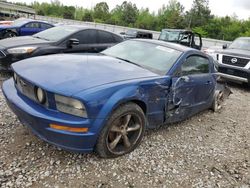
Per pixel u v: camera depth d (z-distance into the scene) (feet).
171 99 12.89
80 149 9.80
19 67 11.39
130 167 10.75
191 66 14.49
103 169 10.36
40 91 9.70
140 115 11.39
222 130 16.43
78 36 23.21
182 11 244.42
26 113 9.63
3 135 11.75
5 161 10.00
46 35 23.44
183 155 12.44
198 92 15.19
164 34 48.26
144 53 14.25
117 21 242.17
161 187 9.89
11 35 39.34
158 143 13.14
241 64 27.68
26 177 9.33
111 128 10.46
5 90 11.38
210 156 12.80
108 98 9.78
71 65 11.36
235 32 211.00
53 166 10.11
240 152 13.75
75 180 9.53
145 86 11.19
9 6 85.87
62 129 9.20
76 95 9.16
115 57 14.15
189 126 16.16
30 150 10.88
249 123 18.45
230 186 10.62
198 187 10.25
